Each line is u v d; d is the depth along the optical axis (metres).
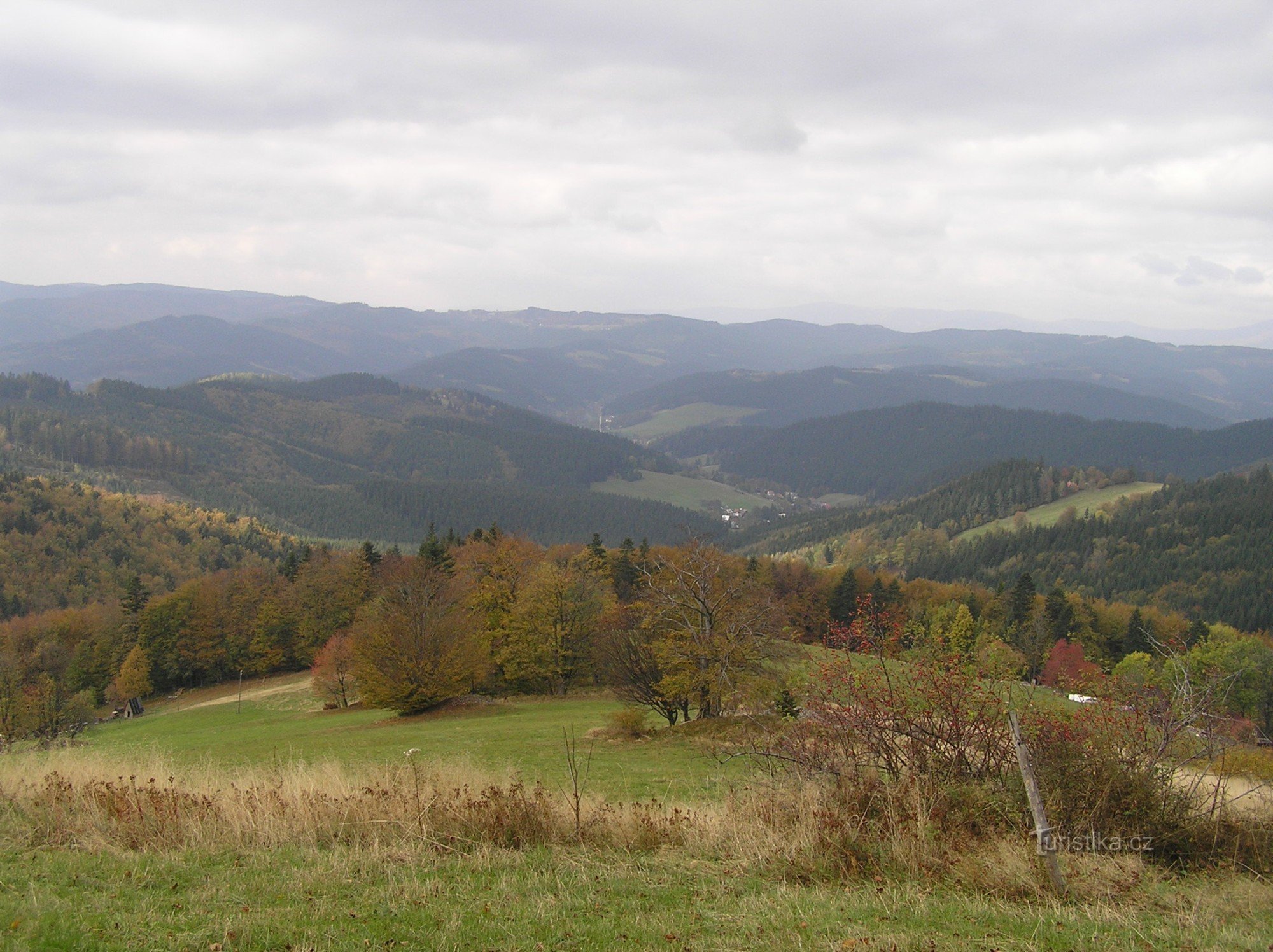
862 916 7.26
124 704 67.94
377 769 12.70
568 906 7.43
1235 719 10.16
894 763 10.52
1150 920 7.42
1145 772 9.70
